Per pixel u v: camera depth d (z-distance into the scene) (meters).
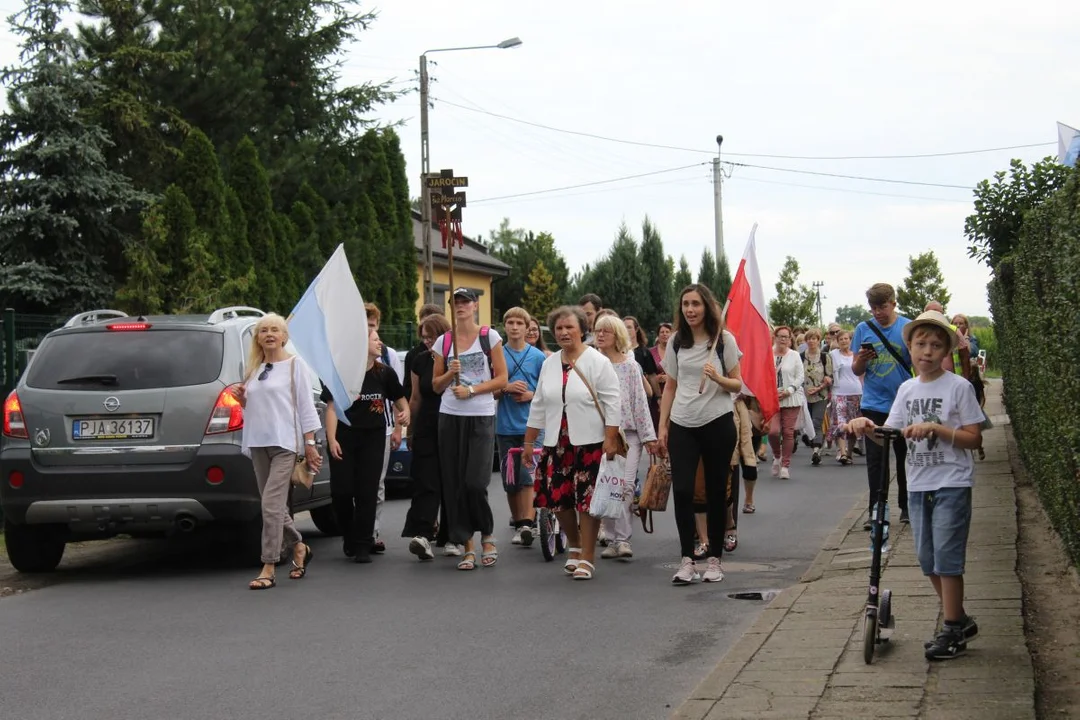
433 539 10.81
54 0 25.91
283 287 27.44
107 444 9.78
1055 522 9.05
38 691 6.35
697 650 7.03
